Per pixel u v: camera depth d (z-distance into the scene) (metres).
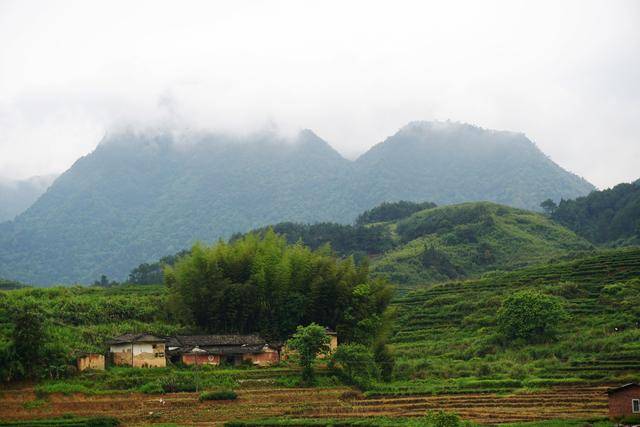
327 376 109.75
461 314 164.62
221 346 115.56
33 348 97.56
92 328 119.81
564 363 118.88
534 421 82.19
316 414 90.94
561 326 144.38
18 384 95.50
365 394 102.94
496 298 163.38
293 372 110.00
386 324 127.12
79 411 90.62
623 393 80.19
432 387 106.94
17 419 86.75
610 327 138.25
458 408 92.75
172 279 136.00
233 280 129.12
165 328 124.38
